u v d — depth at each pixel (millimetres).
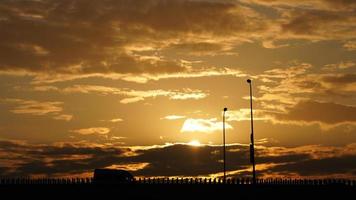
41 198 105500
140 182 102750
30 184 105625
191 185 102312
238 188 101125
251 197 100125
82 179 106250
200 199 101875
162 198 101875
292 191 100625
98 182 103500
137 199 101938
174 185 102125
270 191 100188
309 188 101000
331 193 100312
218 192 101688
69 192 104250
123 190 102250
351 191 99875
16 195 106188
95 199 103125
